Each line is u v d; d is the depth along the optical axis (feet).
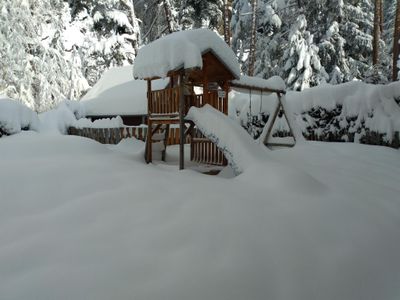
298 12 71.36
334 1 67.51
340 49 69.31
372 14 74.74
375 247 12.40
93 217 12.02
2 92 63.21
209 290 8.86
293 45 67.41
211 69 25.80
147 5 95.76
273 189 15.89
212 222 11.97
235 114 46.09
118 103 54.75
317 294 9.66
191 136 27.68
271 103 40.68
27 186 14.42
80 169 16.57
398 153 28.09
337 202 15.23
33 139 22.04
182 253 10.11
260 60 76.89
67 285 8.51
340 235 12.64
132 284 8.68
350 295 9.96
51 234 10.85
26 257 9.61
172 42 22.00
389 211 15.43
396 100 32.94
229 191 15.49
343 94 34.40
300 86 67.97
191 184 16.28
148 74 23.94
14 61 64.13
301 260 10.79
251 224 12.14
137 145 34.22
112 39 85.56
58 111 48.26
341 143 32.01
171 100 24.06
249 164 18.95
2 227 11.32
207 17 79.41
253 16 63.98
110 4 84.74
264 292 9.30
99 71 94.12
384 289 10.53
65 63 78.54
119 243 10.44
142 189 14.62
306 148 30.09
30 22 67.77
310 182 16.46
